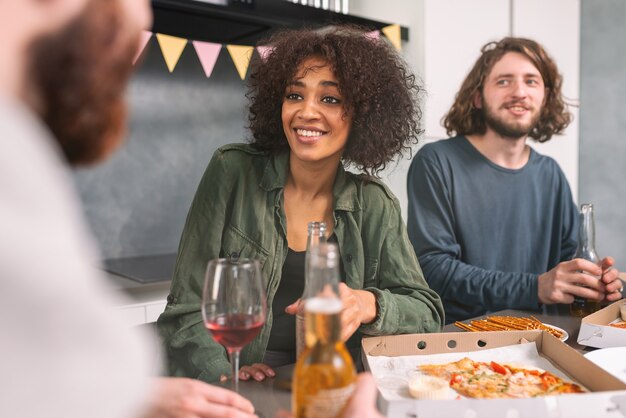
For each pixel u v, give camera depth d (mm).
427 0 2670
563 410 657
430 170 1998
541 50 2062
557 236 2121
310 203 1339
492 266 2010
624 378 927
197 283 1219
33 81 357
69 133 406
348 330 1010
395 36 2619
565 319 1338
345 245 1316
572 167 3465
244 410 719
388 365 988
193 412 688
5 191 286
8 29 336
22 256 277
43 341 286
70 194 329
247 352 1219
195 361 1038
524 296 1534
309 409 574
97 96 399
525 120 1994
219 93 2807
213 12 2080
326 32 1303
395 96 1349
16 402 281
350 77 1216
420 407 660
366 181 1374
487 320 1298
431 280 1839
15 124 308
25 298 279
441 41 2736
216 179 1301
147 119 2613
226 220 1299
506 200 2016
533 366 969
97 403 300
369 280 1339
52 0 349
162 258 2602
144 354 336
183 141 2723
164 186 2691
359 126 1310
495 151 2039
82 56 370
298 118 1225
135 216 2625
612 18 3338
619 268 3424
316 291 597
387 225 1346
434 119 2727
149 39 2391
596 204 3484
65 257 295
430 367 965
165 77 2641
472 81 2086
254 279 776
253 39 2479
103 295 331
